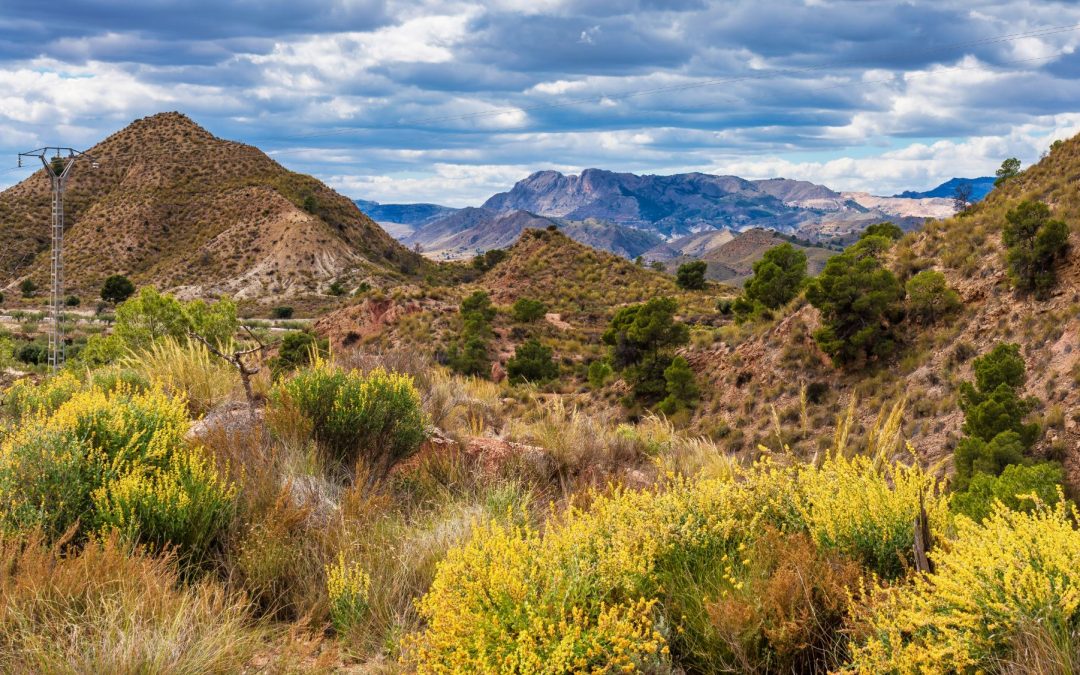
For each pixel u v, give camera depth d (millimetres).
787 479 4789
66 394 8188
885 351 27984
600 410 34438
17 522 4543
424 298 60969
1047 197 29984
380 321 56406
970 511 7922
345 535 5074
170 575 4355
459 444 7891
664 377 34500
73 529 4375
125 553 4211
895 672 3051
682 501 4590
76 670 3322
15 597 3727
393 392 7301
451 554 3855
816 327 30922
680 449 9016
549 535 4168
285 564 4742
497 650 3197
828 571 3674
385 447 7043
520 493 6586
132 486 4832
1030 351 23453
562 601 3465
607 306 78688
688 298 78188
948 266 30016
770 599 3527
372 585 4500
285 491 5316
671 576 4008
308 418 6906
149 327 31266
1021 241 26719
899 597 3350
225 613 4059
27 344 71312
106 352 29297
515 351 48719
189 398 8453
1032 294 25469
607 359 38625
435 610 3510
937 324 27891
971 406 20375
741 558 4133
